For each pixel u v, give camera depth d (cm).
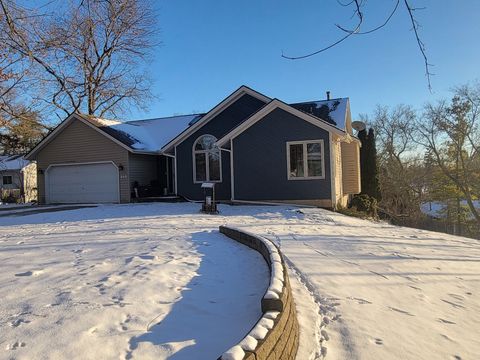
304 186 1961
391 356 451
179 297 527
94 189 2512
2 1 794
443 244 1184
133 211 1875
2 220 1677
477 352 480
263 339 342
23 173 4209
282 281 481
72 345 379
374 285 712
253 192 2025
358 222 1603
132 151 2391
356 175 2350
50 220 1611
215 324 449
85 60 3111
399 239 1213
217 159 2281
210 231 1159
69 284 576
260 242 789
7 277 625
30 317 447
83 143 2531
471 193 4362
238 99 2283
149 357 364
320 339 481
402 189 4803
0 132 3616
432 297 674
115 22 1157
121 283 576
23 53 922
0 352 365
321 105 2289
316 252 948
